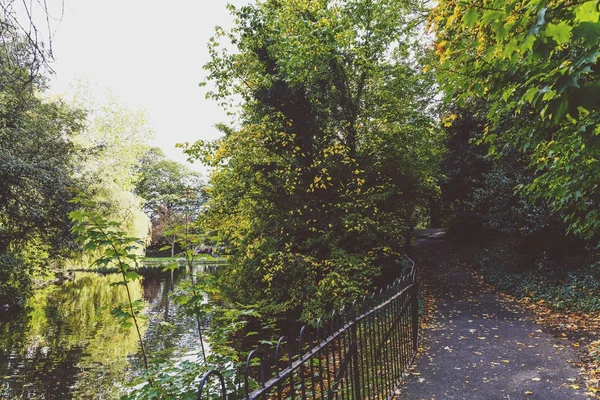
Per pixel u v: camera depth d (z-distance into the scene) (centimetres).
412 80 1514
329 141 1430
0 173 1512
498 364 626
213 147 1337
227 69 1491
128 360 1134
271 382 228
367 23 1450
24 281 1898
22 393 914
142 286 2980
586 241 1190
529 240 1337
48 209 1736
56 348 1280
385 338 512
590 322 841
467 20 302
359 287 1230
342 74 1422
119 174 3184
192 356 1042
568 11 241
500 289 1341
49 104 1988
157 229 5666
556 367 596
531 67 335
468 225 2180
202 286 450
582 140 404
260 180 1386
